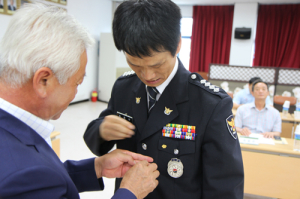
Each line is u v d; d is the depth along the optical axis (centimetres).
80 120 407
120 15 54
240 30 590
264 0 566
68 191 51
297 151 180
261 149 184
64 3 457
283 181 183
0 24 357
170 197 71
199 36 655
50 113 53
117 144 84
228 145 65
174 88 72
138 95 78
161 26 52
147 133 72
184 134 70
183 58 707
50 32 46
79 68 52
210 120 67
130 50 54
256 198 211
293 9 581
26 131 47
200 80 75
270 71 423
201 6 639
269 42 612
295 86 412
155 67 59
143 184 61
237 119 248
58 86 50
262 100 236
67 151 279
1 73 47
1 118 45
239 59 621
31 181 41
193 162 69
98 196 204
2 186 38
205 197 67
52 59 46
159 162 72
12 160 41
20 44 45
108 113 88
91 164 77
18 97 49
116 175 76
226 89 449
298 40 587
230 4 616
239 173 66
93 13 555
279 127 235
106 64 553
